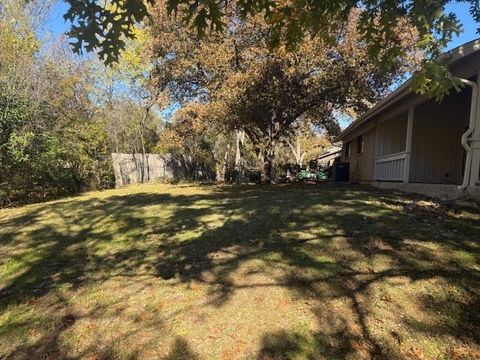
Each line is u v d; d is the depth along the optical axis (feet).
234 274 12.13
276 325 9.02
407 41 27.66
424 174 35.06
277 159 103.60
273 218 19.65
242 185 52.80
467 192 21.01
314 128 81.35
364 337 8.38
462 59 21.40
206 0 7.99
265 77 43.14
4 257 16.10
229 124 47.14
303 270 11.92
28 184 38.52
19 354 8.71
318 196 28.68
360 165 51.49
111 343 8.84
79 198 38.65
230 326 9.11
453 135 34.88
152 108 73.41
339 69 42.32
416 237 14.30
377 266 11.78
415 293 9.97
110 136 68.49
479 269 11.13
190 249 15.26
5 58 36.40
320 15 10.19
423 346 7.97
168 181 68.59
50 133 37.40
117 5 6.97
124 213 24.91
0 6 41.88
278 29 10.87
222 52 46.98
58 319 10.20
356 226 16.46
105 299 11.16
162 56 55.62
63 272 13.82
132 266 13.87
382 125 40.88
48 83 40.06
